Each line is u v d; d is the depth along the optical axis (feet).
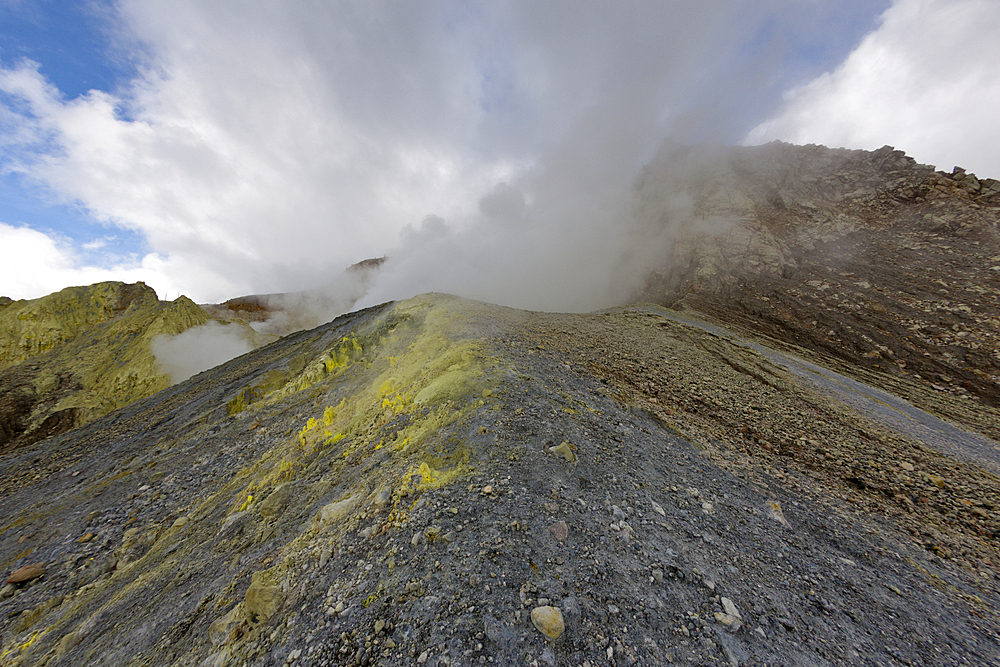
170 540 34.30
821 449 46.37
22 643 26.12
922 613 20.79
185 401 88.02
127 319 217.56
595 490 24.88
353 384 60.54
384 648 14.34
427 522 20.76
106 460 61.57
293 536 24.84
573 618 15.23
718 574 19.54
